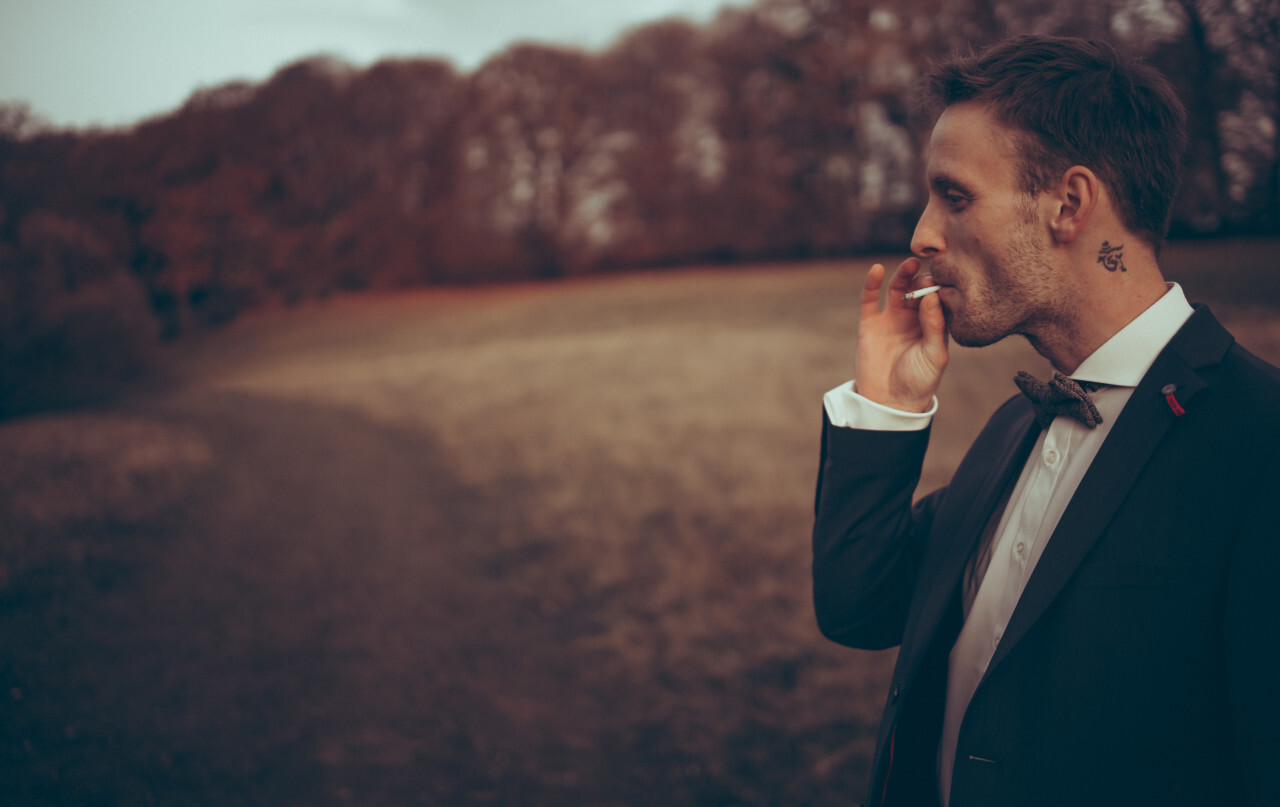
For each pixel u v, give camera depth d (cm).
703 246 3069
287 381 2025
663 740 332
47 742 333
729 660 393
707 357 1373
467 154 3084
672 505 645
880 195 2700
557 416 1079
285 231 3041
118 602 496
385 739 345
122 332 1800
